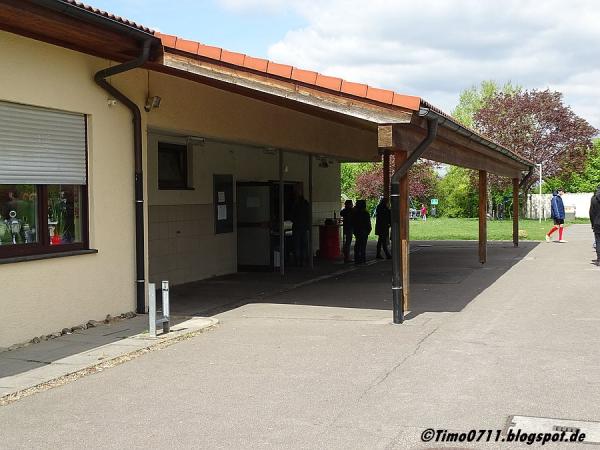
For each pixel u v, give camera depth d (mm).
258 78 8969
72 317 8844
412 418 5227
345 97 8602
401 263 9867
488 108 52625
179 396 5949
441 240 27594
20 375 6648
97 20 7758
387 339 8125
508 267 16391
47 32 7992
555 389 5902
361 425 5094
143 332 8719
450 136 10500
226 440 4852
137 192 10109
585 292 11812
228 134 12555
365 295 12250
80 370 6844
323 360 7137
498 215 55125
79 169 9141
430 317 9586
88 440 4926
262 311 10492
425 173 58844
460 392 5871
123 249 9883
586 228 34375
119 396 5992
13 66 7871
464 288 12688
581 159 51031
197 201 14516
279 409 5520
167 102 10766
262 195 16438
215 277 15258
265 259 16484
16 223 8180
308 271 16641
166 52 9234
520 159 19438
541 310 10023
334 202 23031
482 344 7746
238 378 6496
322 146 16984
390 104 8336
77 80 8953
